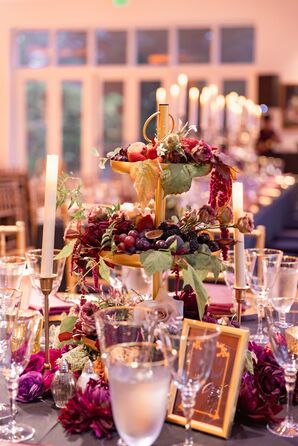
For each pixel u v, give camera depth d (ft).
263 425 5.03
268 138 32.27
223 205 5.38
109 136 39.47
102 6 38.14
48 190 5.61
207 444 4.72
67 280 9.98
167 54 38.22
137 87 38.81
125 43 38.65
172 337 4.36
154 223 5.51
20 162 40.52
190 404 4.45
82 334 5.49
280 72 36.50
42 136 40.16
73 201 5.72
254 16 36.45
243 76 37.32
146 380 4.14
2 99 39.78
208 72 37.76
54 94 39.70
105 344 4.71
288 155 32.22
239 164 23.57
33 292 8.72
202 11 37.01
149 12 37.60
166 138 5.27
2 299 5.63
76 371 5.46
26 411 5.21
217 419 4.86
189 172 5.25
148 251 5.09
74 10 38.55
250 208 18.31
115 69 38.91
